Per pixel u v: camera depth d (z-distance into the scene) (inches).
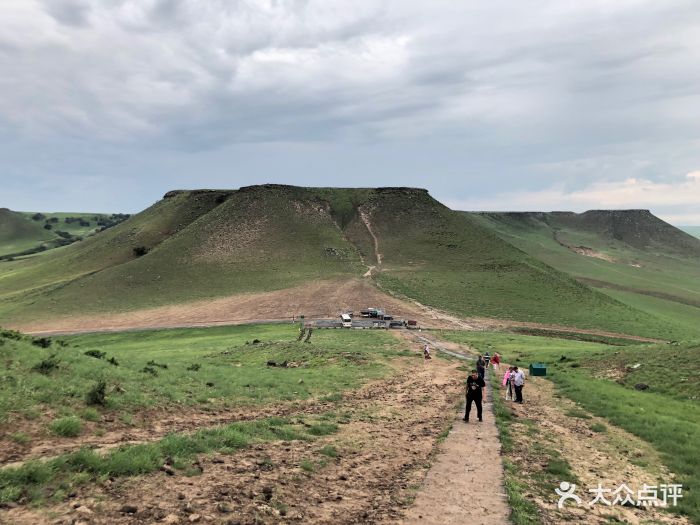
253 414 754.8
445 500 415.5
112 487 364.2
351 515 371.9
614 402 991.0
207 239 6574.8
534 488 478.6
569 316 4234.7
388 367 1561.3
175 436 503.8
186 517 326.0
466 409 781.3
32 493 331.9
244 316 4035.4
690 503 471.5
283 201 7824.8
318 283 5137.8
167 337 3348.9
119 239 7239.2
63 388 629.3
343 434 658.8
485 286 5137.8
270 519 344.8
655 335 3727.9
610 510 444.5
